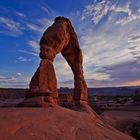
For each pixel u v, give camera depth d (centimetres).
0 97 5425
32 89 1775
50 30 2000
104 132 1478
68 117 1446
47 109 1494
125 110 5712
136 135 3158
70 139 1102
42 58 1927
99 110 5803
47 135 1061
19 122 1116
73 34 2294
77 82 2311
